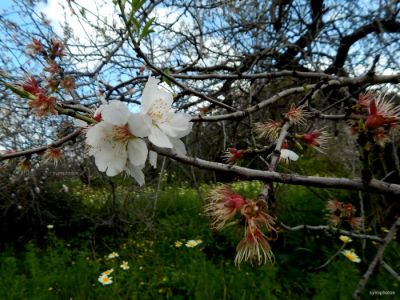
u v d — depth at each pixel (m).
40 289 3.52
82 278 3.83
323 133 1.62
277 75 2.47
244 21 4.21
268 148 1.50
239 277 3.52
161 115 1.07
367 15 3.84
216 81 3.89
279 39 4.26
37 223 6.01
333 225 2.46
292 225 5.12
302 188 6.86
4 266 4.62
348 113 1.57
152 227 5.14
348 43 4.35
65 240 5.94
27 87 1.24
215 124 4.59
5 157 1.21
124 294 3.74
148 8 2.72
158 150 0.99
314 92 1.77
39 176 5.29
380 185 0.93
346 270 3.36
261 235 0.93
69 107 1.21
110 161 0.99
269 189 0.98
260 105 1.85
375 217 4.10
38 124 3.87
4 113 3.69
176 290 3.77
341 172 6.91
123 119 0.98
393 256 3.86
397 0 3.41
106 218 5.59
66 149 4.01
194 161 0.97
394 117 1.03
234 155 1.50
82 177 4.94
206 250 4.99
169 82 1.53
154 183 5.21
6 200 5.52
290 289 3.82
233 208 0.99
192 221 5.95
